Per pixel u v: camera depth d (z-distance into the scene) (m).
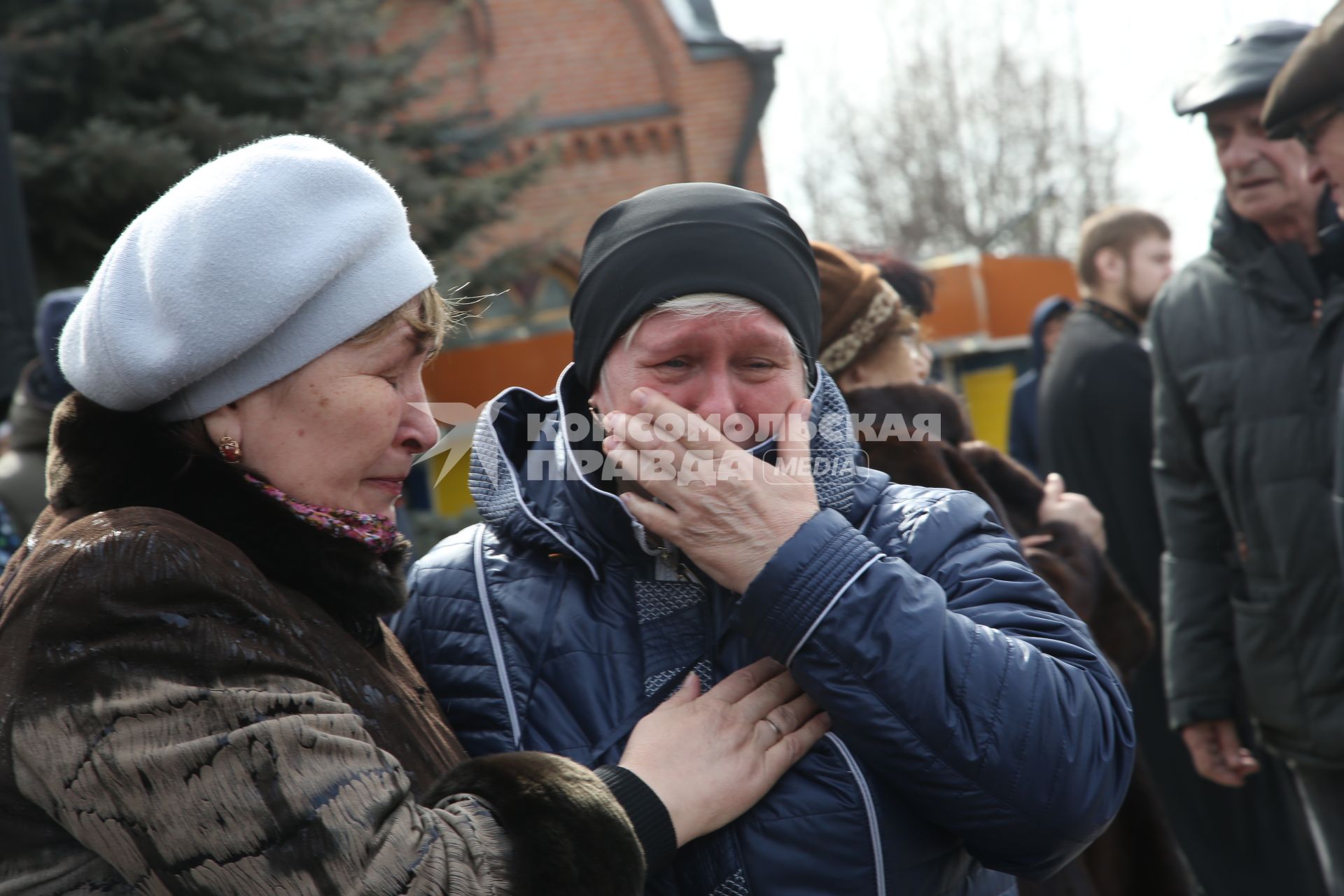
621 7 15.59
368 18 8.65
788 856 1.39
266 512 1.32
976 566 1.51
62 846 1.19
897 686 1.34
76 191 7.30
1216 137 3.07
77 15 7.50
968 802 1.35
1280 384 2.96
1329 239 2.87
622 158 15.45
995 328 9.94
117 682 1.15
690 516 1.40
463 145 9.76
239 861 1.13
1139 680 3.74
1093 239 4.72
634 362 1.48
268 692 1.19
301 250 1.26
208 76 7.86
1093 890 2.21
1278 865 3.49
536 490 1.65
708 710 1.42
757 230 1.48
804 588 1.37
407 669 1.51
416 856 1.17
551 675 1.52
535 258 9.69
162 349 1.25
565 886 1.21
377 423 1.34
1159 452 3.32
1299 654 2.99
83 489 1.30
